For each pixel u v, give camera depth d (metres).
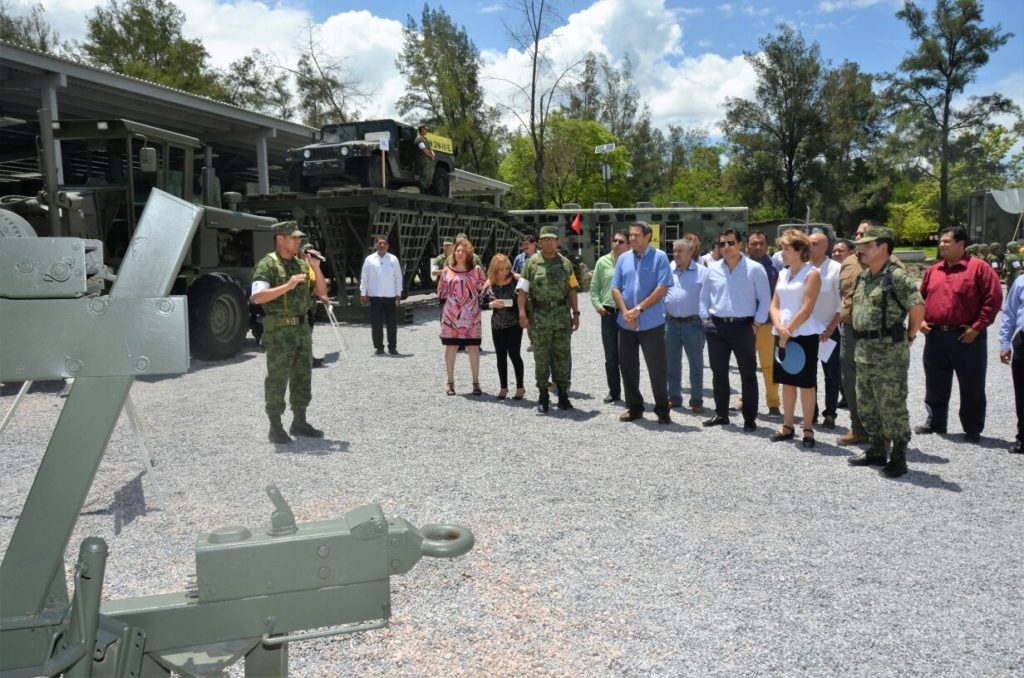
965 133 48.22
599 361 9.72
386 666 2.65
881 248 4.75
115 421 1.35
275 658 1.62
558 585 3.28
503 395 7.39
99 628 1.43
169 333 1.35
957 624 2.94
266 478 4.84
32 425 6.27
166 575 3.40
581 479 4.80
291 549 1.48
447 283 7.46
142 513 4.21
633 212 22.16
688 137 78.62
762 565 3.48
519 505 4.30
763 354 6.68
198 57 39.41
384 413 6.74
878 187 49.84
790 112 49.66
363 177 15.63
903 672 2.61
